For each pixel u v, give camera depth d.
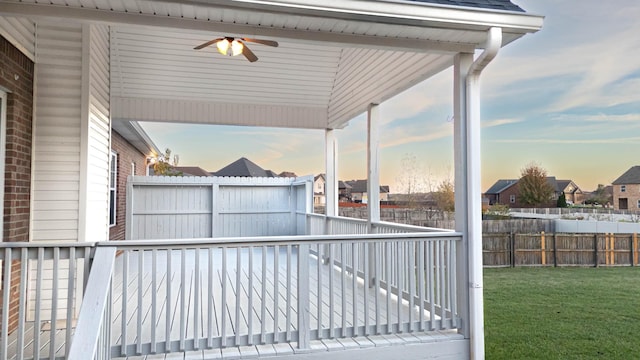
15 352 3.32
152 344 3.11
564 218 16.80
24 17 2.92
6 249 2.88
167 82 7.02
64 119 4.23
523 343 4.97
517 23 3.28
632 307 6.66
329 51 6.99
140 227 10.63
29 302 4.20
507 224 13.70
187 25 3.15
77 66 4.27
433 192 19.41
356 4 2.97
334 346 3.44
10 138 3.70
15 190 3.75
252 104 7.78
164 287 5.61
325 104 8.00
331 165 8.15
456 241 3.83
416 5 3.06
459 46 3.69
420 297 3.73
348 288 5.65
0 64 3.44
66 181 4.21
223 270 3.27
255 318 4.17
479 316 3.68
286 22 3.19
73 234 4.21
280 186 11.56
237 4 2.87
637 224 13.25
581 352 4.68
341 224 7.31
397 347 3.54
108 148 5.39
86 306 2.64
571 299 7.21
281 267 7.38
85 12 2.97
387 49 3.63
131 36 6.14
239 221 11.26
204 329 3.79
